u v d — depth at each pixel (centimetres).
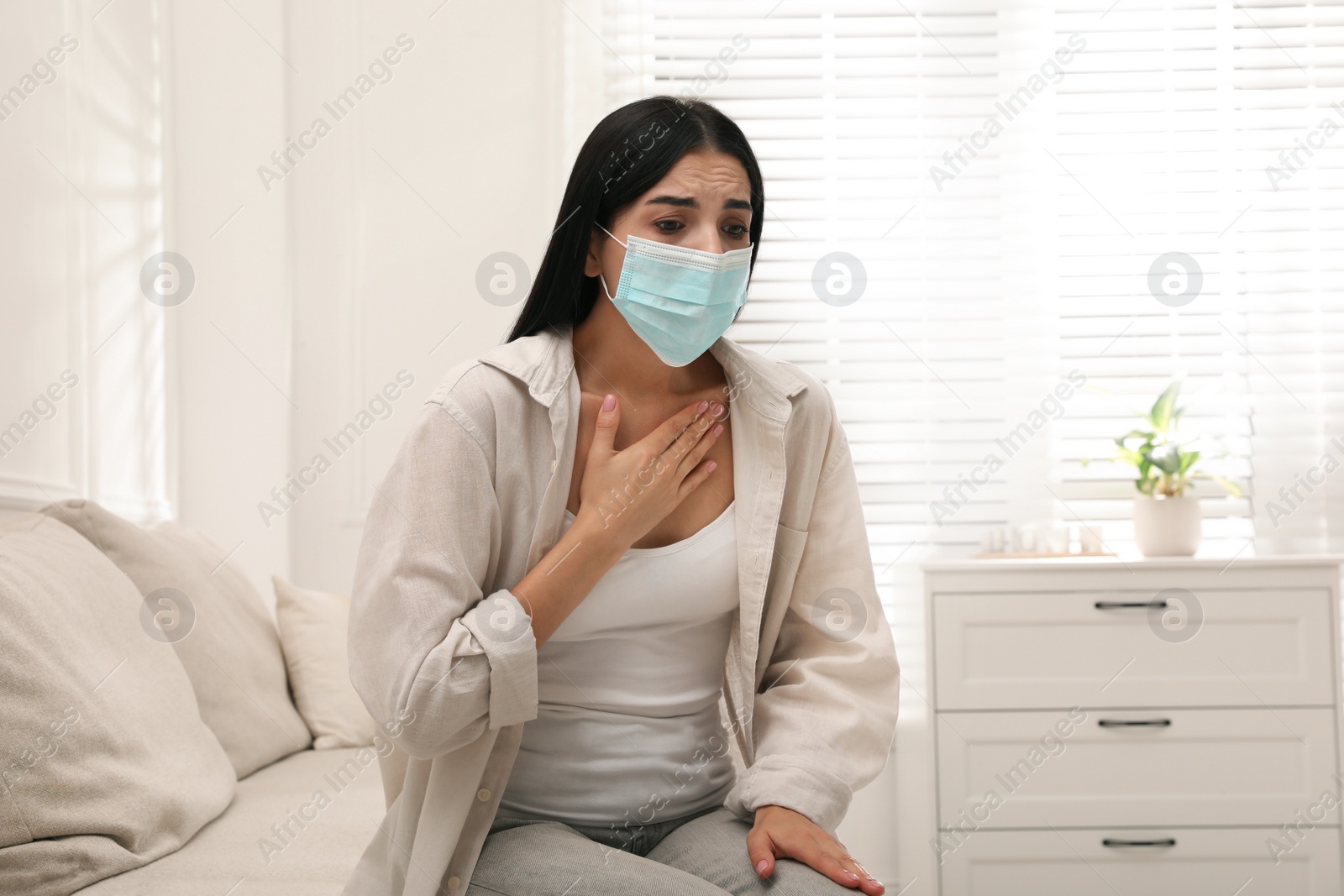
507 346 103
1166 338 268
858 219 267
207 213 239
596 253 107
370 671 91
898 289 266
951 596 220
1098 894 213
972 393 264
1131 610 218
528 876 87
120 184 215
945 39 269
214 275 238
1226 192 269
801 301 265
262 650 175
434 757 91
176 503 231
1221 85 270
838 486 112
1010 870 214
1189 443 262
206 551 179
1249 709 215
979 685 217
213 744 143
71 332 196
